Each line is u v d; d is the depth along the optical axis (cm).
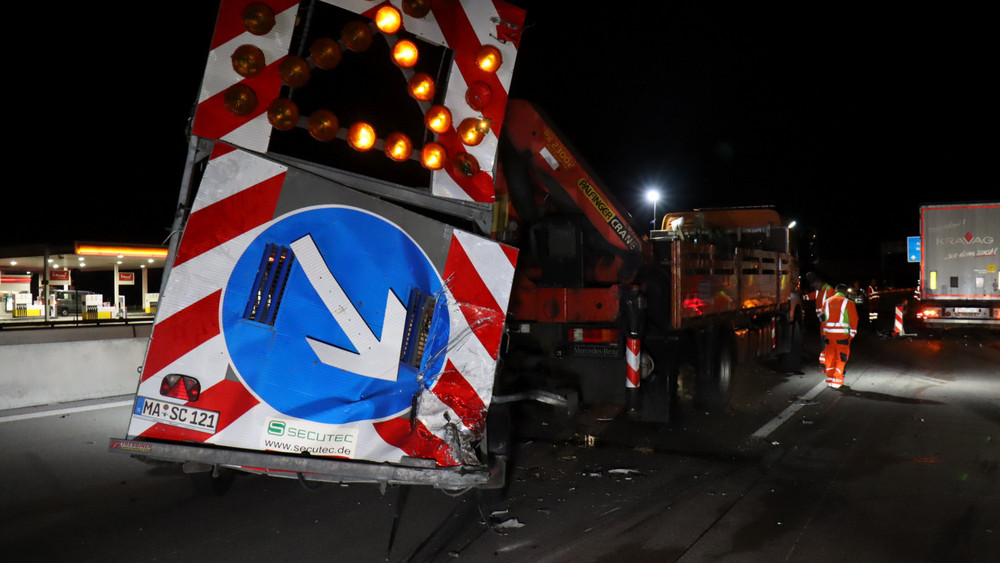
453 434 422
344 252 402
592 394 775
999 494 568
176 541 462
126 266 3738
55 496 548
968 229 1947
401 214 416
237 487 577
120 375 993
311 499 549
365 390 406
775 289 1223
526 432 774
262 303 385
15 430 762
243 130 381
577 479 607
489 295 438
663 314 760
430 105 431
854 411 914
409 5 413
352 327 403
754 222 1340
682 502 551
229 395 380
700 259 838
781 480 609
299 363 392
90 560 430
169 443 371
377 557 442
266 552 447
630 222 739
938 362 1444
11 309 3472
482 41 443
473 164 434
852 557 445
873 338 2025
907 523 504
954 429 805
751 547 461
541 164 707
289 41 391
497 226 701
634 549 459
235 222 379
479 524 501
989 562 436
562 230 760
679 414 790
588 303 766
